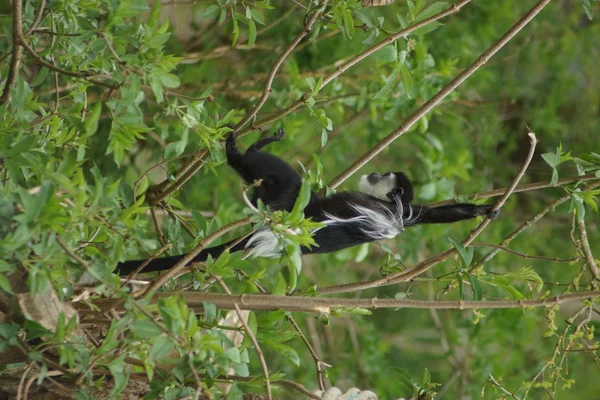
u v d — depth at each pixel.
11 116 7.56
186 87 14.57
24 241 5.96
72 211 6.37
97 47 7.50
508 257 16.55
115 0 7.36
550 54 18.42
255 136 13.90
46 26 8.24
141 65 7.21
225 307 7.72
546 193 19.33
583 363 14.34
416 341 19.52
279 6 16.55
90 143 13.42
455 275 8.82
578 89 20.77
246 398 8.34
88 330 8.09
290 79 13.90
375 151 9.40
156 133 14.69
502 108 20.73
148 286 7.57
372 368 15.95
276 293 7.76
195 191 14.82
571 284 9.48
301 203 6.85
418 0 8.84
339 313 8.39
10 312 6.91
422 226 15.33
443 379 19.23
